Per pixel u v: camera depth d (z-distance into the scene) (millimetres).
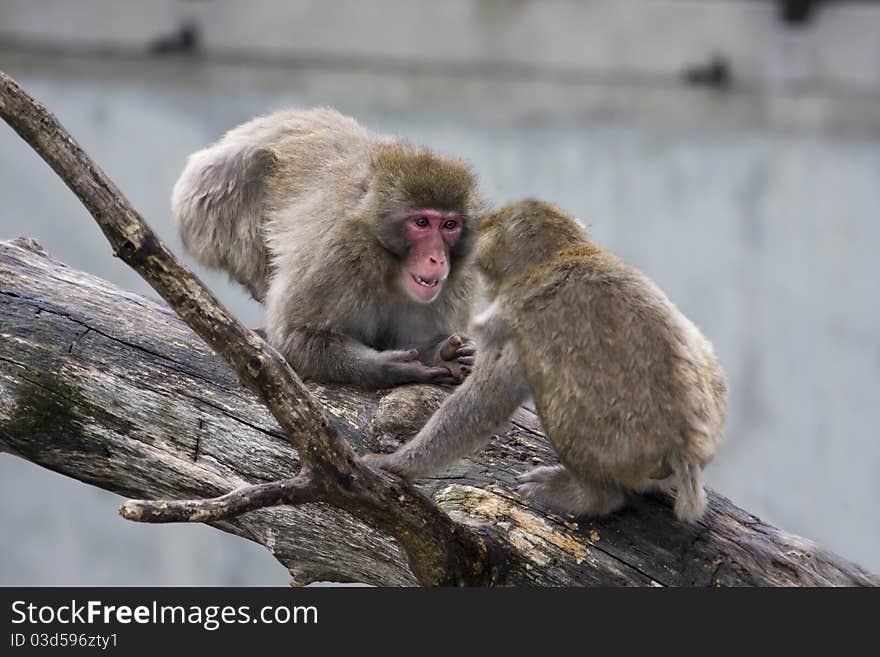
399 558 9336
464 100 21953
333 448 7992
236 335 7777
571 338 8445
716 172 22078
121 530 22000
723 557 8672
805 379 21984
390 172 10688
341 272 10695
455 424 8758
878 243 21984
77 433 10219
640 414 8219
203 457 9891
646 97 22047
